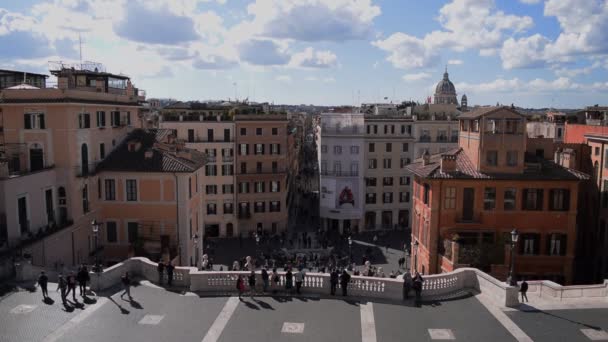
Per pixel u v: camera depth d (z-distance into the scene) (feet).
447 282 96.12
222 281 95.86
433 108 341.21
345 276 92.84
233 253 246.47
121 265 100.32
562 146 175.52
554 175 138.21
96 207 152.05
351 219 298.97
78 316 82.69
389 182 305.94
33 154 139.95
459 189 137.08
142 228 151.94
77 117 142.31
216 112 288.71
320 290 95.14
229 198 285.43
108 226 154.10
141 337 75.10
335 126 294.05
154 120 304.50
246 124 282.56
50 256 128.36
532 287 102.73
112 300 90.02
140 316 82.99
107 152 161.17
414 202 164.45
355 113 312.91
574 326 80.59
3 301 88.84
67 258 136.87
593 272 168.45
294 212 362.94
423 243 148.46
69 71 171.32
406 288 92.94
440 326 80.18
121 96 175.73
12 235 120.16
